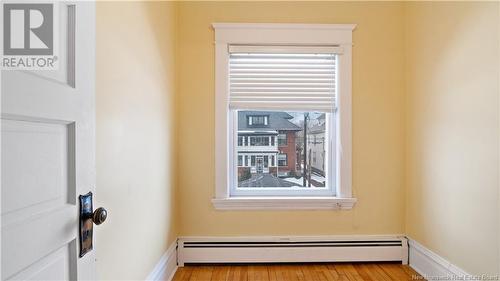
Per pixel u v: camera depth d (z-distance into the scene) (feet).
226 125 7.41
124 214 4.39
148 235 5.35
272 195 7.72
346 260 7.45
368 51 7.49
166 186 6.42
